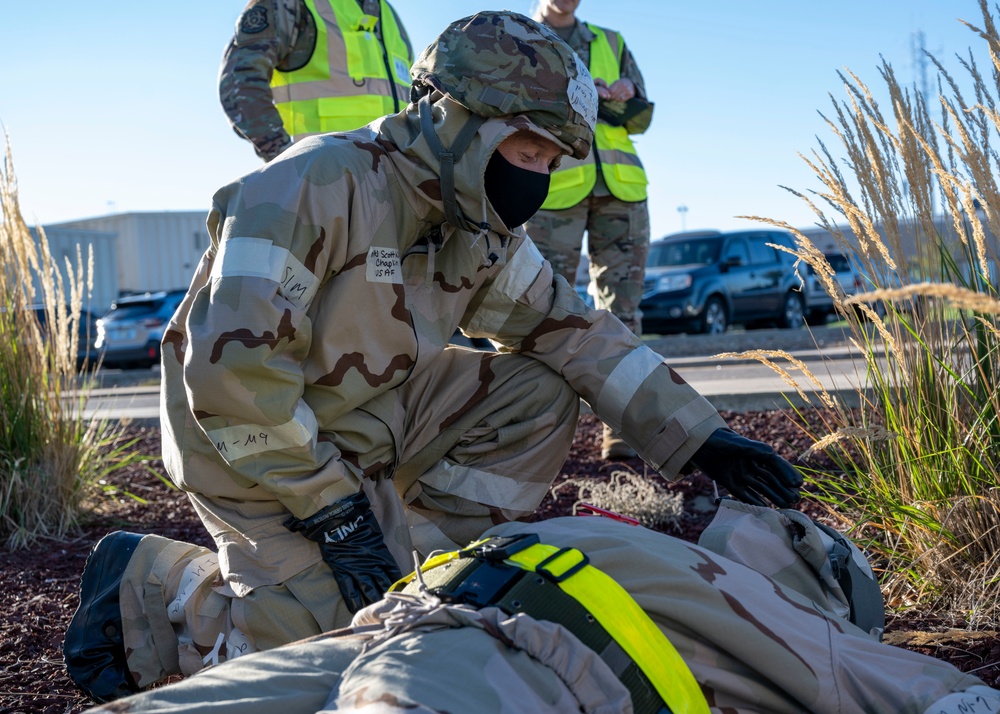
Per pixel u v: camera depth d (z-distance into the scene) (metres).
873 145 2.64
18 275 3.95
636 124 4.19
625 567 1.46
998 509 2.35
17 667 2.32
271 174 1.95
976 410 2.52
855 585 1.91
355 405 2.08
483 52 2.00
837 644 1.51
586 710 1.29
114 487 4.17
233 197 1.97
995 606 2.26
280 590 1.91
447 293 2.21
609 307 4.20
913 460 2.54
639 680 1.33
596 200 4.13
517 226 2.25
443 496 2.30
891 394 2.67
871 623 1.92
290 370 1.88
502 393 2.34
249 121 3.54
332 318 2.00
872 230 2.56
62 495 3.79
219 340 1.82
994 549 2.38
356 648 1.44
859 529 2.68
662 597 1.43
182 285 27.16
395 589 1.57
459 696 1.22
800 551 1.84
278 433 1.86
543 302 2.34
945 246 2.65
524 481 2.33
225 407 1.84
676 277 13.79
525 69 2.00
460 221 2.06
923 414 2.57
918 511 2.45
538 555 1.45
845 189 2.63
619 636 1.35
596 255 4.23
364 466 2.12
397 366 2.11
